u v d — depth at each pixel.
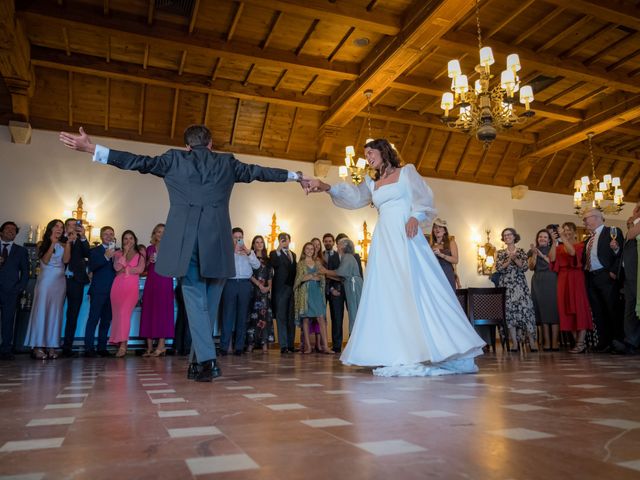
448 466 0.78
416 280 2.76
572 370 2.73
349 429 1.11
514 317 5.37
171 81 8.39
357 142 10.59
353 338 2.91
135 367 3.58
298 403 1.56
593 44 7.71
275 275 6.49
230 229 2.52
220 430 1.13
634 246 4.38
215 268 2.39
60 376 2.81
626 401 1.50
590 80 8.23
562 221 12.60
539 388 1.88
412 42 6.71
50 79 8.34
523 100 5.52
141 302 6.09
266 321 6.51
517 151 11.85
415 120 10.12
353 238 10.41
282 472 0.77
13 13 6.18
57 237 5.24
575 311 5.07
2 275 5.05
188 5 6.82
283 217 10.01
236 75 8.70
